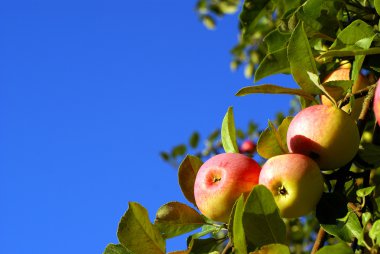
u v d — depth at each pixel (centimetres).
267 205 92
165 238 108
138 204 101
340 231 95
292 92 104
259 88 103
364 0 122
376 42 109
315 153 100
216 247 107
